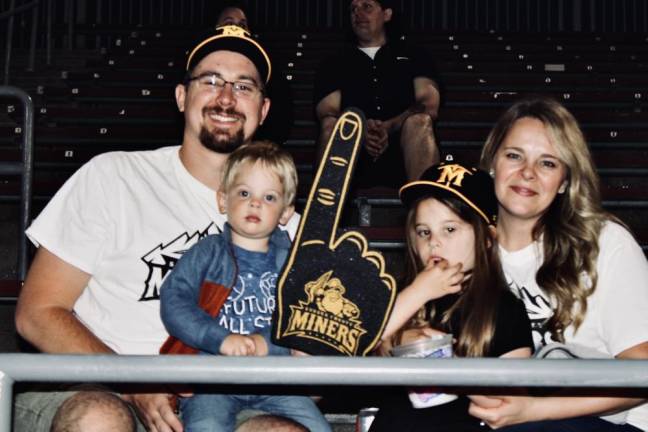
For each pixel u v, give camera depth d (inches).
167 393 91.4
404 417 93.0
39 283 99.1
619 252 96.8
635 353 92.3
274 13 469.4
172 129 243.4
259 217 96.2
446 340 87.8
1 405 65.2
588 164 100.3
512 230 101.0
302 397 95.1
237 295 95.6
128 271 100.1
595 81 320.8
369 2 200.7
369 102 199.8
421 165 179.9
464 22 471.8
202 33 109.9
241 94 105.7
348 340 88.0
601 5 473.7
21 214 145.9
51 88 300.2
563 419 88.7
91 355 66.5
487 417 87.0
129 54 355.6
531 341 94.1
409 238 101.6
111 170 103.3
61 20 449.7
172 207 103.0
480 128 261.4
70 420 79.7
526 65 334.0
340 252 88.9
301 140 243.1
